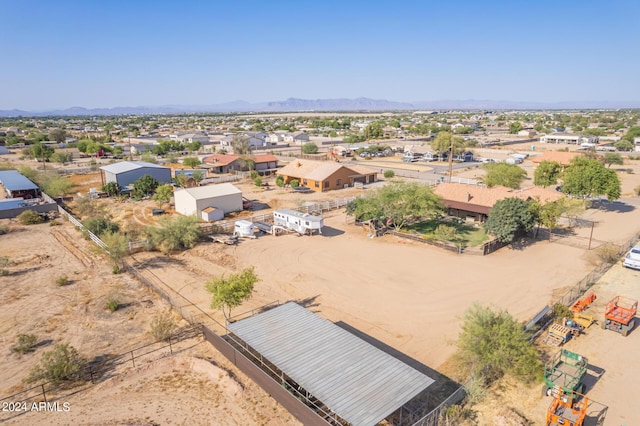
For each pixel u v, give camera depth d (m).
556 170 61.44
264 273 35.53
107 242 36.31
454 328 26.31
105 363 22.75
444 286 32.56
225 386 20.61
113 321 27.36
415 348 24.11
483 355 20.44
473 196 50.84
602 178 53.34
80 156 124.19
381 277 34.47
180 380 21.34
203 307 29.42
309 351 20.19
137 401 19.73
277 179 76.25
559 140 140.62
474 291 31.56
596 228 47.62
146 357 23.23
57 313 28.47
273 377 21.22
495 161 102.12
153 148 130.12
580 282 31.61
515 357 20.20
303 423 18.02
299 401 17.94
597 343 24.28
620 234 45.22
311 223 45.41
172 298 30.72
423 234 45.78
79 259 39.34
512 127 179.38
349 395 17.00
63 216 55.75
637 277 33.72
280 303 29.91
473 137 164.75
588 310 28.25
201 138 154.50
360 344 20.84
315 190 72.38
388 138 170.75
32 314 28.31
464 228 48.84
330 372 18.53
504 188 52.66
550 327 24.95
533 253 39.72
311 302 30.03
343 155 117.56
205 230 46.31
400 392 17.25
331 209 58.78
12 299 30.61
